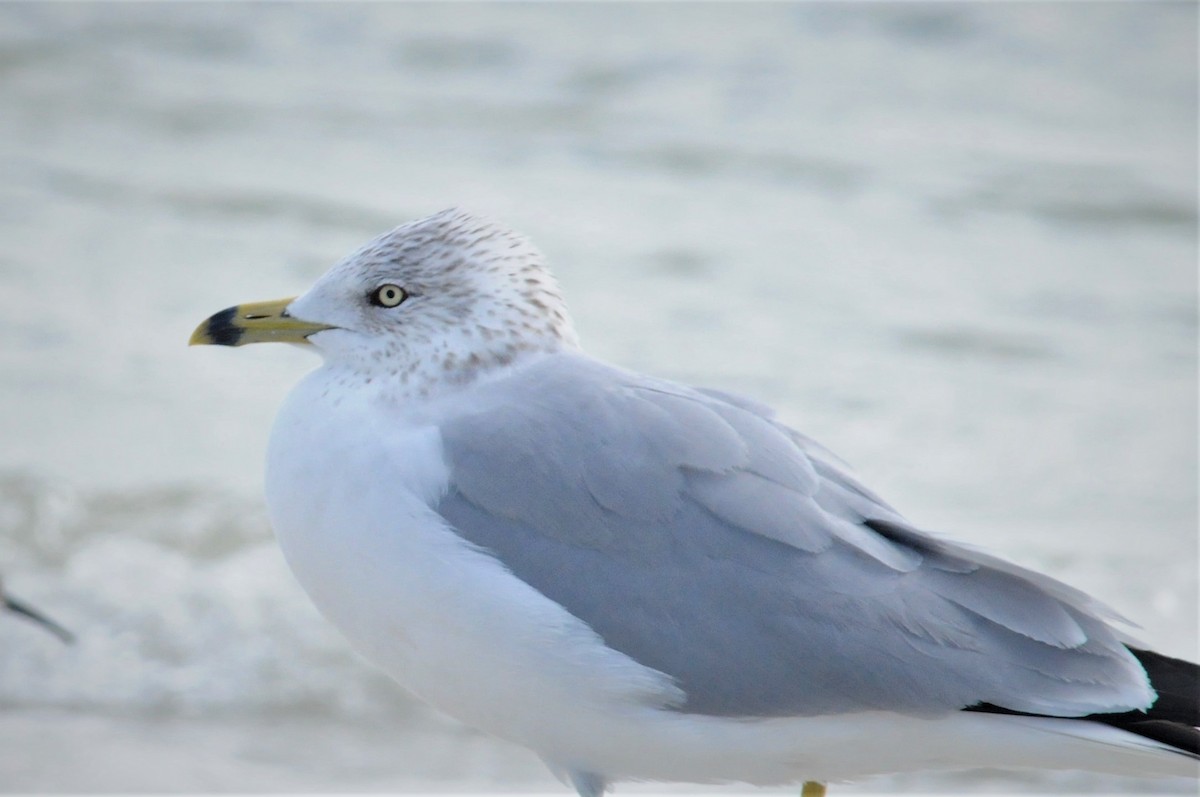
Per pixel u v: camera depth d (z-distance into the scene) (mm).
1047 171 21406
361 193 19891
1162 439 14711
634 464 6152
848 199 20344
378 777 9391
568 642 5992
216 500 13016
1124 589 12016
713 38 25562
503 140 21938
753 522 6066
